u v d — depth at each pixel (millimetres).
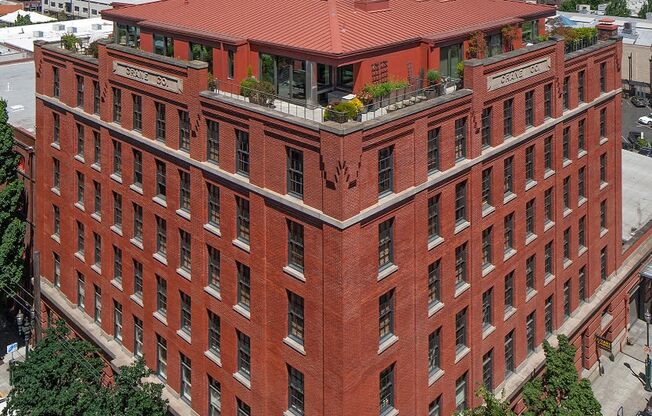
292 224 32812
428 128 33844
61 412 39531
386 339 34188
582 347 53094
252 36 37875
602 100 49594
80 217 49469
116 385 40750
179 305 41500
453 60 40656
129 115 41969
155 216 41781
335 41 34844
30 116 62562
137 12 46719
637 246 60250
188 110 36812
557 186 45844
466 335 39969
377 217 31797
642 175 71750
